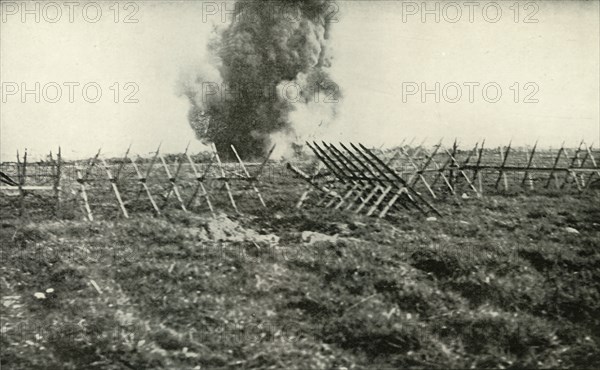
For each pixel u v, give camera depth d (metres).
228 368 7.10
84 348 7.40
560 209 10.63
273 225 10.29
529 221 10.16
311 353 7.30
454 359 7.23
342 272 8.62
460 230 9.86
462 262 8.79
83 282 8.48
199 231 9.77
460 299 8.17
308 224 10.31
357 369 7.08
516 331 7.56
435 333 7.59
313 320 7.80
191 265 8.78
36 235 9.46
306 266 8.88
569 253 8.97
